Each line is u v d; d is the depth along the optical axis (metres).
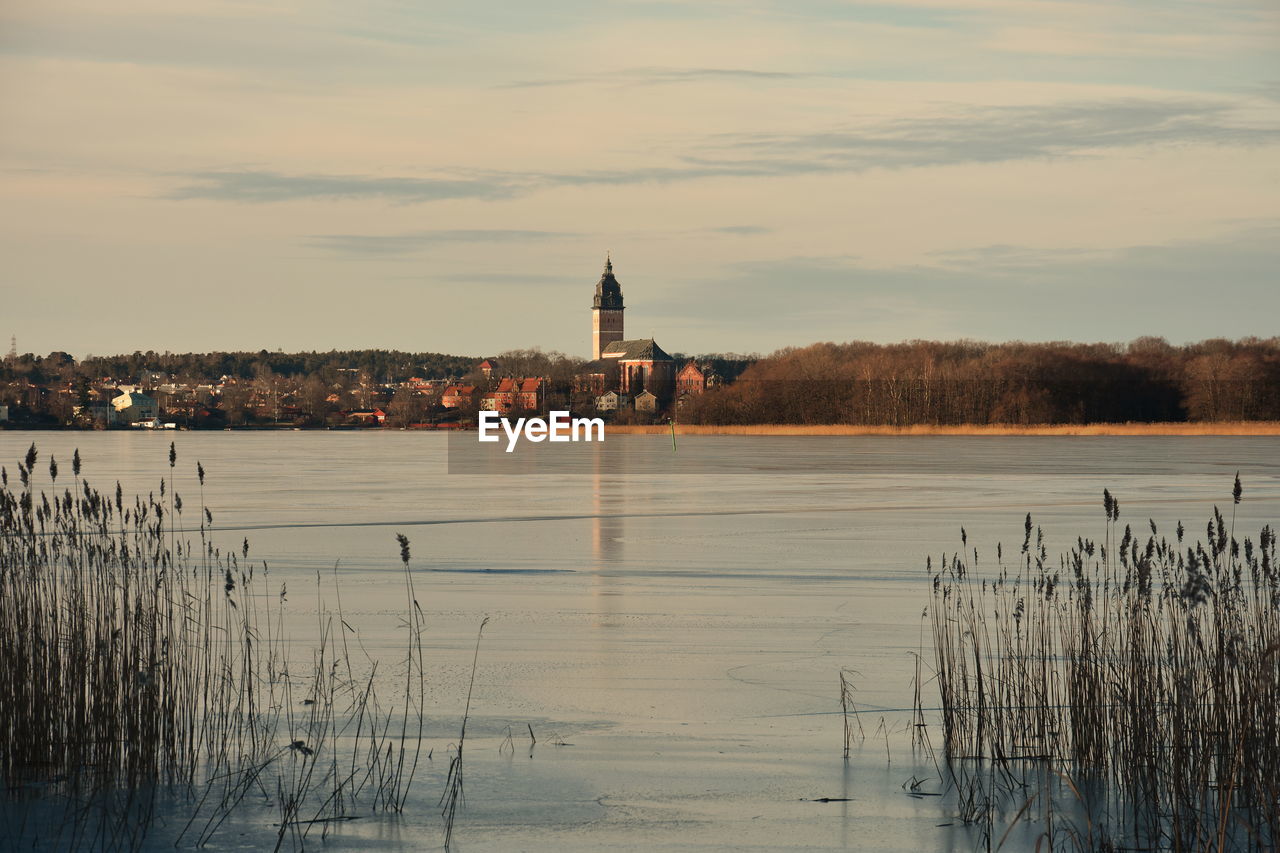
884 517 39.12
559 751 12.69
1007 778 11.82
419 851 9.96
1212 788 10.80
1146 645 12.78
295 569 26.12
